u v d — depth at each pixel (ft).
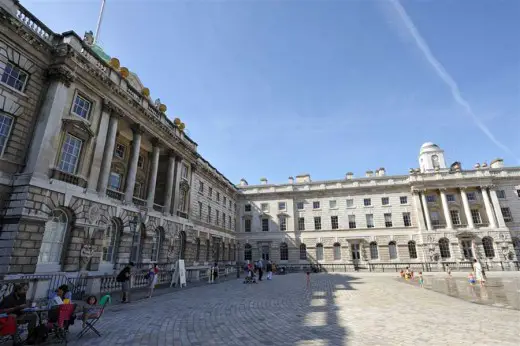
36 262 51.03
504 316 32.50
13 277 47.26
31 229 50.93
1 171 50.90
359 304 43.57
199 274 95.50
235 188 178.29
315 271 153.17
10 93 53.31
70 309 25.34
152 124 89.20
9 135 53.16
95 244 64.23
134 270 70.18
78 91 64.85
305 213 175.42
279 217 176.96
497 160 169.99
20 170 53.62
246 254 174.91
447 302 44.24
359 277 106.22
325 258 163.84
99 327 29.99
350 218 168.55
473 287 66.23
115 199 73.77
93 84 68.13
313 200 176.35
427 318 32.35
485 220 154.10
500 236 145.89
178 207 106.01
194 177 123.44
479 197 157.89
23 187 51.24
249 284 81.20
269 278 100.94
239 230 178.91
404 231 158.92
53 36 62.49
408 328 27.84
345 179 178.40
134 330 28.71
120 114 76.69
